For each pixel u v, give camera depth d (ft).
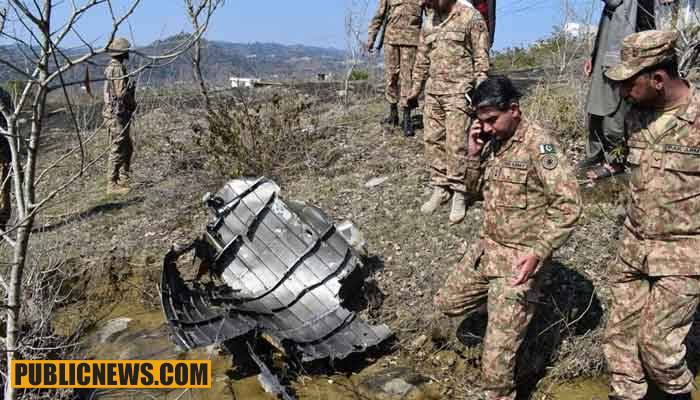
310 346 13.62
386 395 12.69
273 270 16.47
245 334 13.73
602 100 15.71
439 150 17.80
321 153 24.41
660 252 9.87
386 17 24.40
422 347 13.96
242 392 13.20
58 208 24.48
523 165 10.25
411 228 17.79
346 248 16.10
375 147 24.38
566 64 25.79
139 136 29.94
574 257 15.11
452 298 11.88
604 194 16.94
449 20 16.51
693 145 9.35
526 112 22.35
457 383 12.92
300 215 16.78
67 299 18.30
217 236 16.74
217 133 23.39
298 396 12.96
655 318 9.99
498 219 10.71
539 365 12.88
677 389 10.28
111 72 23.20
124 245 20.51
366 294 15.53
